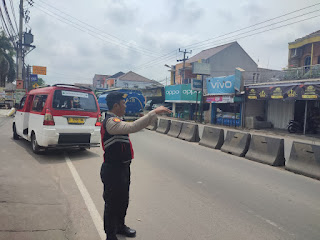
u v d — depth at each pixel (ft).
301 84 51.57
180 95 91.66
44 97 24.41
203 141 35.40
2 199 13.16
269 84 59.93
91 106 25.53
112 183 9.50
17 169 19.15
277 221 13.16
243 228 12.23
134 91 55.88
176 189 17.25
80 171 20.08
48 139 22.94
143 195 15.89
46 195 14.52
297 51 81.76
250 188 18.15
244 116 68.39
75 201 14.32
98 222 11.98
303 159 22.62
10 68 132.67
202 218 13.10
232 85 68.44
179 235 11.30
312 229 12.44
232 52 131.03
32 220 11.47
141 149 31.07
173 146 33.99
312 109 59.11
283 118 65.10
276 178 20.89
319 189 18.51
